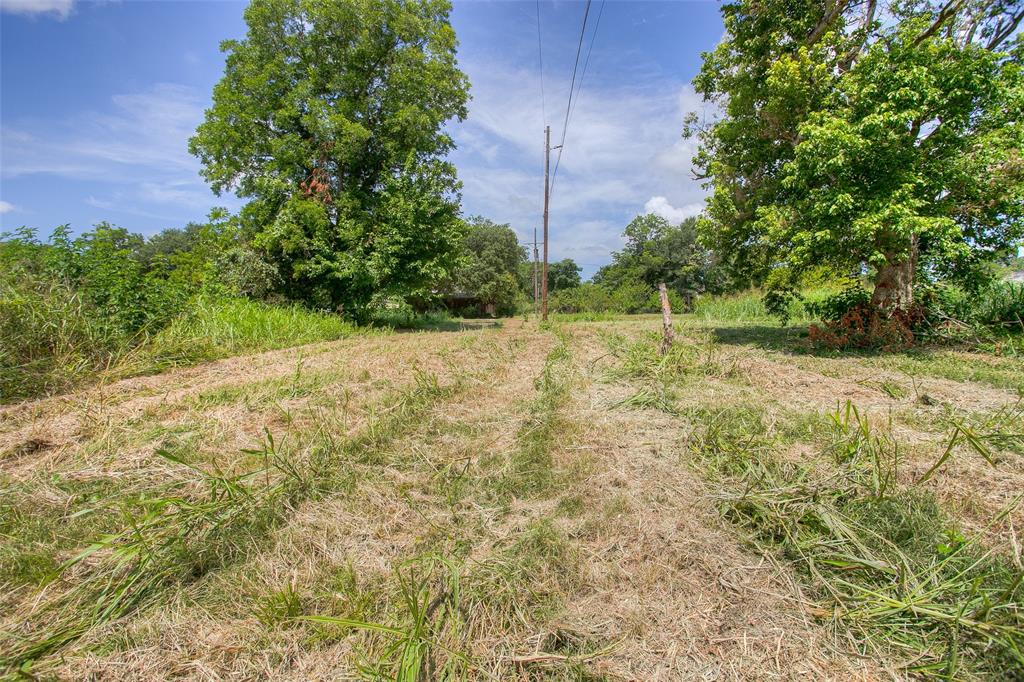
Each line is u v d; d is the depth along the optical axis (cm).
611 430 341
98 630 158
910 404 400
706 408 381
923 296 788
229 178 1442
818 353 701
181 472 274
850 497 219
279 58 1394
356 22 1449
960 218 698
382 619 161
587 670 140
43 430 350
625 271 4709
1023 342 635
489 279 3831
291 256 1427
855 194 646
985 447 286
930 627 151
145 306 705
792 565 186
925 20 647
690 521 216
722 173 895
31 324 513
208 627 159
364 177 1622
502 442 326
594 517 223
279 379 521
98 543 181
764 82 808
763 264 892
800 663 143
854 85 652
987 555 168
